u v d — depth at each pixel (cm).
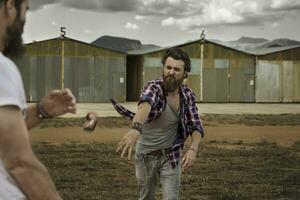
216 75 4597
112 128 1970
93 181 907
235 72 4625
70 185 871
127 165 1072
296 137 1750
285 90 4703
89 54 4325
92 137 1645
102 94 4359
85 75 4319
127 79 4634
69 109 188
